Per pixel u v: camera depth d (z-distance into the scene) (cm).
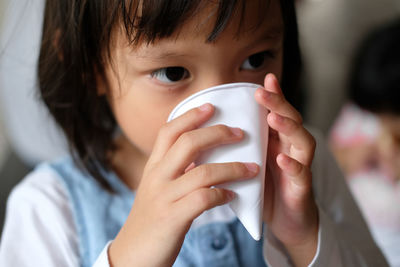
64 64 39
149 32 31
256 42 32
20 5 55
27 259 38
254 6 31
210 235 40
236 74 33
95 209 41
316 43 105
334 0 103
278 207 34
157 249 29
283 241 34
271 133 33
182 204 29
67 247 39
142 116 34
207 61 32
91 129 42
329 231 34
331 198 44
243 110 29
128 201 41
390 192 76
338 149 84
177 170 29
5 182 69
